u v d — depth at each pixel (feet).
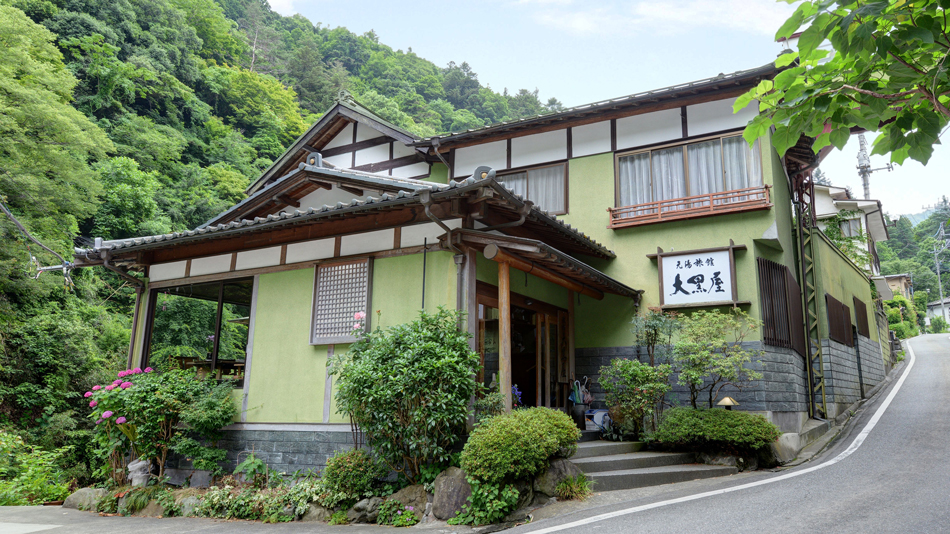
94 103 89.81
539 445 20.49
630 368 29.43
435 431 21.68
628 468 25.34
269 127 128.57
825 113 11.47
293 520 22.81
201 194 91.71
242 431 28.32
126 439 28.30
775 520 17.30
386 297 26.12
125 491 26.94
